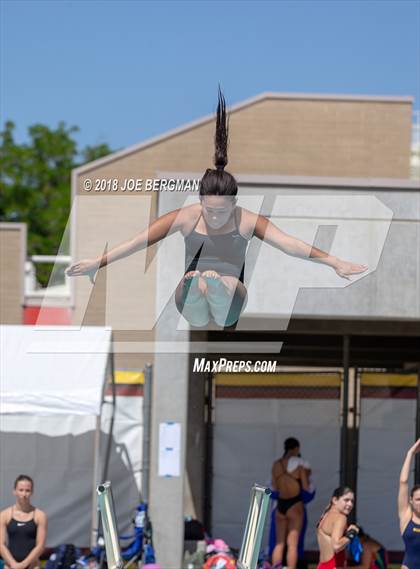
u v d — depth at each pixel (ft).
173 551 36.11
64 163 138.00
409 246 35.14
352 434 42.37
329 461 42.16
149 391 41.14
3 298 58.23
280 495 37.81
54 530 41.88
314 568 41.39
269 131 61.36
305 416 42.42
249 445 42.39
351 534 30.60
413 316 35.17
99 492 16.84
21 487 32.63
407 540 27.94
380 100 61.77
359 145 61.57
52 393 35.96
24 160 134.72
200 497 42.09
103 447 42.45
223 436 42.42
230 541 42.06
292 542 37.22
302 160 61.31
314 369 42.68
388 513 41.93
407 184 34.96
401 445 42.24
